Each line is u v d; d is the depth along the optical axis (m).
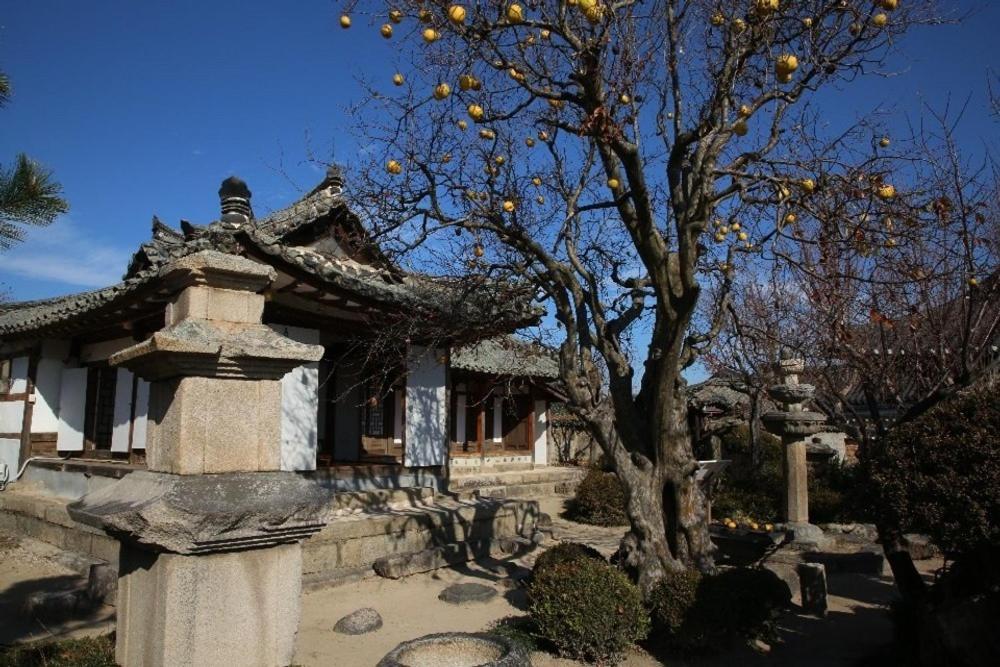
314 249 11.16
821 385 7.77
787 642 6.54
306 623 6.83
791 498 10.80
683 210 6.22
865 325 7.29
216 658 3.57
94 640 4.74
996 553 4.35
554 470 20.20
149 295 8.30
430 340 9.70
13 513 11.00
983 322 6.39
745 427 17.28
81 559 9.01
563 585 5.95
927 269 6.84
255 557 3.75
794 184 5.70
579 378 6.84
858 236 5.62
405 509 10.00
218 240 4.50
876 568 9.69
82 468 10.67
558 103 6.94
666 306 6.36
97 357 11.49
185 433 3.70
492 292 8.05
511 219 6.90
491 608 7.43
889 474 4.52
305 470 9.60
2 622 6.70
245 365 3.90
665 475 6.73
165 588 3.48
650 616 6.16
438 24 5.95
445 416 11.73
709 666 5.88
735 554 9.84
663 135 7.67
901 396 7.24
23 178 3.93
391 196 7.36
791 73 5.06
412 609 7.34
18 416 12.14
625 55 6.47
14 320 12.08
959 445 4.21
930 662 4.87
